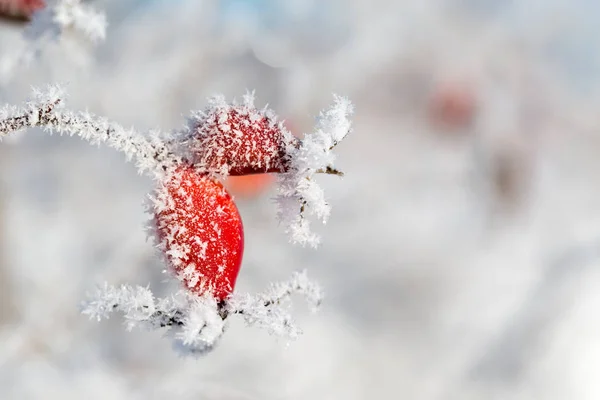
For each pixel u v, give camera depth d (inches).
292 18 33.4
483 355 26.3
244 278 28.7
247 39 31.0
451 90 34.5
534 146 34.7
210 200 14.9
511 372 24.9
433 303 29.2
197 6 30.6
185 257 14.8
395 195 33.3
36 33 16.4
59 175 29.5
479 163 34.1
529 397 23.6
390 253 31.1
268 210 29.7
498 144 34.0
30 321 24.1
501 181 33.6
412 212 32.7
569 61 35.8
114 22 29.9
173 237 14.9
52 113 14.6
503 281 29.7
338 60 33.7
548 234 32.6
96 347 24.1
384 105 34.8
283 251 30.1
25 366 22.4
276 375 25.7
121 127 14.8
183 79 30.3
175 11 30.4
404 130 34.8
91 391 22.3
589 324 24.9
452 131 34.7
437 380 26.8
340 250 31.2
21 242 26.7
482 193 33.7
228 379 25.0
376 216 32.3
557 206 34.0
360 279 30.1
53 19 16.3
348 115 14.8
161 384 23.7
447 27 34.8
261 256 29.4
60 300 25.4
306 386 26.0
